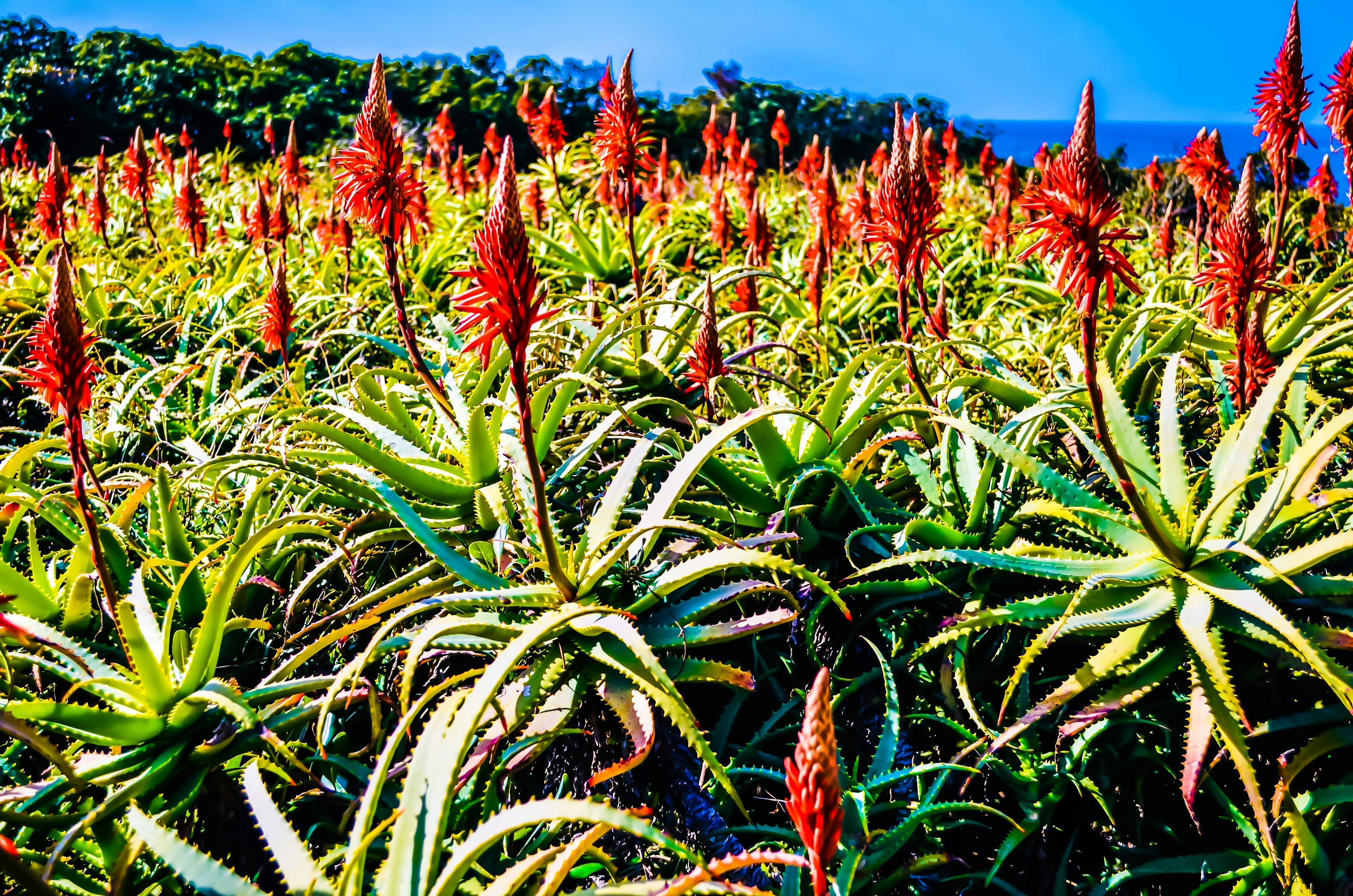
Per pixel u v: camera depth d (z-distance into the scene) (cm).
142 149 920
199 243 873
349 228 751
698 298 509
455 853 211
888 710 315
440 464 389
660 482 444
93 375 289
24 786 301
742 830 285
